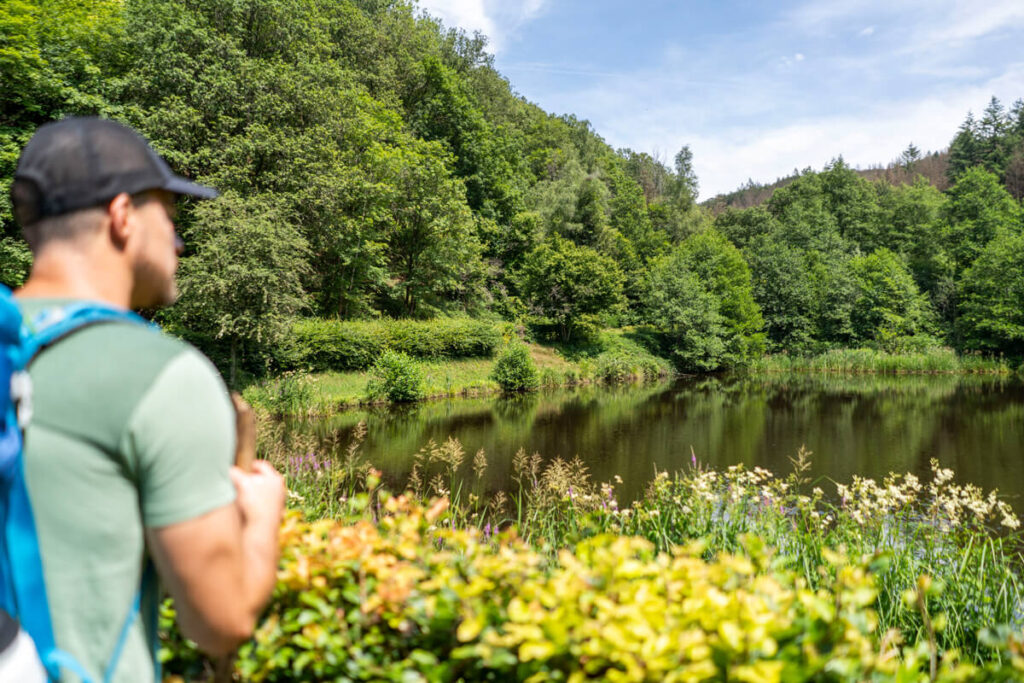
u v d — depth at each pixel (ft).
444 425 55.36
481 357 97.60
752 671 3.33
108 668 2.64
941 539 15.34
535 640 3.62
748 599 3.79
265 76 82.02
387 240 104.83
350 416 59.93
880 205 257.55
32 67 57.62
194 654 4.26
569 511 16.37
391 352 74.33
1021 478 37.14
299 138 82.64
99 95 66.85
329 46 106.83
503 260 143.54
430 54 153.89
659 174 288.92
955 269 170.91
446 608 3.90
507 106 185.47
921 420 60.34
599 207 162.91
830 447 46.47
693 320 128.06
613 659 3.50
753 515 15.35
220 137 76.38
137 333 2.77
